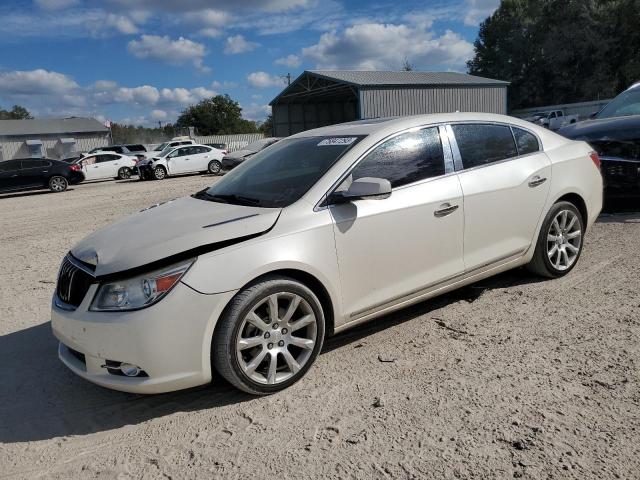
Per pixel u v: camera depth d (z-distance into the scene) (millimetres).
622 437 2732
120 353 3090
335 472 2637
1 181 21875
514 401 3125
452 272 4211
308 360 3533
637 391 3133
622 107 8430
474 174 4336
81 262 3447
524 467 2562
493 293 4898
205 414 3268
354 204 3709
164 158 26062
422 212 3969
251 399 3387
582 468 2529
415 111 33781
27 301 5879
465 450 2721
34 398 3650
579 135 7645
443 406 3131
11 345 4605
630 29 53469
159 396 3535
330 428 3004
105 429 3211
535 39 60125
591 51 55094
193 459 2840
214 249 3229
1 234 11133
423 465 2635
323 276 3535
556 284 4992
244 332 3297
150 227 3604
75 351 3516
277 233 3400
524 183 4625
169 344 3080
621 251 5859
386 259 3830
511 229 4574
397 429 2943
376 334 4242
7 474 2840
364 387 3426
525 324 4188
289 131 42594
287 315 3408
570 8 57094
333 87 35906
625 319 4117
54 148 55062
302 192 3686
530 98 61312
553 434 2791
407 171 4027
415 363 3701
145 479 2717
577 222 5148
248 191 4043
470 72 67688
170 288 3090
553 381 3312
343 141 4051
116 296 3141
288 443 2900
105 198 17656
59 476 2797
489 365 3580
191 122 83750
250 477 2654
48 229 11328
